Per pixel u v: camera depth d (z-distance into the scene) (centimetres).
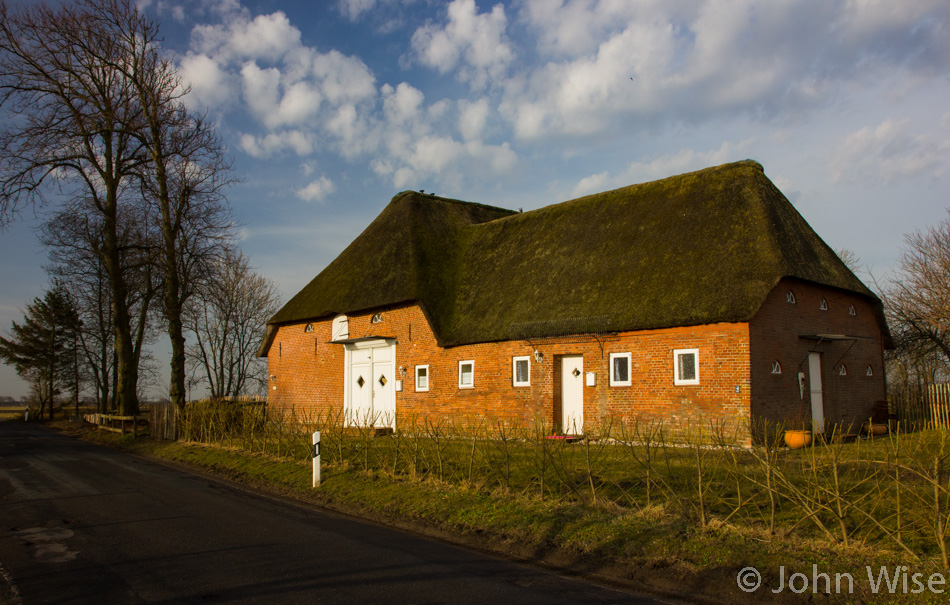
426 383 2236
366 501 1145
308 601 629
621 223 2050
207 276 2667
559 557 798
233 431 2017
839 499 729
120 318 2939
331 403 2606
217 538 902
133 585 683
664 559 735
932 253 2758
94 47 2405
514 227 2472
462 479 1163
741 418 1487
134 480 1489
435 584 687
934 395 2042
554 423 1875
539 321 1911
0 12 2311
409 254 2434
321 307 2670
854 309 2025
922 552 680
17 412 7088
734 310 1508
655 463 1219
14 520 1027
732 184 1853
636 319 1686
